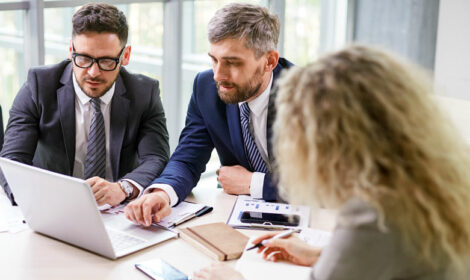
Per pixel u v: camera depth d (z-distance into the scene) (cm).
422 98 110
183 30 407
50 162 238
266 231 192
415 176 105
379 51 114
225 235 185
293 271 161
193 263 170
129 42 380
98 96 225
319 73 111
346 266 107
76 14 217
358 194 106
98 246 172
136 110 242
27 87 236
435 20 499
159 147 243
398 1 516
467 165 111
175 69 398
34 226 188
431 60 507
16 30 318
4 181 214
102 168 238
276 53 219
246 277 156
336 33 553
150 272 162
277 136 118
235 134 233
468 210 108
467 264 112
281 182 123
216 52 208
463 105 269
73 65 224
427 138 106
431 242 107
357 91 107
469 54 470
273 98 225
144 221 194
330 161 107
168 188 212
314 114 108
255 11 209
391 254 105
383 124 106
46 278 159
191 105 246
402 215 104
